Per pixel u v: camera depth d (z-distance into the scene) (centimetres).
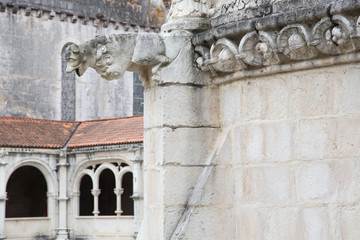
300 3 585
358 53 553
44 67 6931
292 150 606
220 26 663
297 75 604
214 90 698
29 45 6856
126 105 7544
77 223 4997
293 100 607
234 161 668
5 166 4762
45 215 5459
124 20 7600
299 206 597
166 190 675
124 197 5425
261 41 608
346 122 568
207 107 696
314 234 585
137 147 4625
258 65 624
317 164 586
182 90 688
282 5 600
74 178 5025
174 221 675
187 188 682
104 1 7450
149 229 703
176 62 688
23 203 5488
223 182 675
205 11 700
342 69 573
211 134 694
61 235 4969
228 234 670
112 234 4825
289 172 607
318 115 588
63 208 5016
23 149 4853
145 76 718
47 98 6906
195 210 665
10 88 6706
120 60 688
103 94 7356
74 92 7138
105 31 7475
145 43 682
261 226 629
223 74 678
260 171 632
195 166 686
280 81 618
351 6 529
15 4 6781
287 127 610
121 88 7519
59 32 7075
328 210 576
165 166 677
